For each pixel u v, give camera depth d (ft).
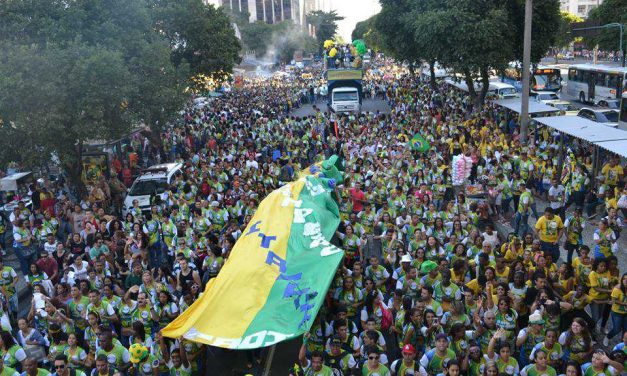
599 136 65.87
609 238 42.96
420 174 61.98
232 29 134.41
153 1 117.50
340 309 35.53
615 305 35.50
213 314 34.30
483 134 85.71
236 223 50.49
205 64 122.42
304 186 47.37
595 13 207.72
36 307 38.37
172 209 56.70
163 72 90.48
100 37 81.41
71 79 67.92
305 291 34.58
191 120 139.64
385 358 28.89
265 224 41.45
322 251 38.52
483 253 38.55
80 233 55.16
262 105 183.83
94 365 33.60
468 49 109.60
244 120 140.87
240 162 80.69
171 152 111.24
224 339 32.60
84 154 81.05
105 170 81.46
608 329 39.60
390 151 78.95
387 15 147.33
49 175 90.48
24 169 87.56
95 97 69.72
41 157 69.82
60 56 68.08
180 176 74.28
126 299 37.27
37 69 66.54
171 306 36.45
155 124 104.32
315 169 62.23
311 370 28.25
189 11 118.93
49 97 66.80
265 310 33.99
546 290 34.47
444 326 31.94
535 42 117.70
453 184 65.05
